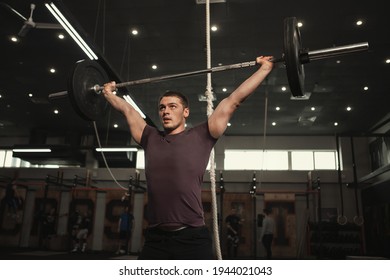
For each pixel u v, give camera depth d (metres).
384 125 9.58
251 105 8.77
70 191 10.80
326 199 10.30
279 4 5.07
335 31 5.69
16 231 10.46
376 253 8.91
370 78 7.25
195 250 1.25
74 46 6.29
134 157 11.20
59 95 2.09
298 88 1.52
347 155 10.74
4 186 10.66
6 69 7.26
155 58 6.65
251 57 6.53
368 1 4.97
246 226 10.09
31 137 11.12
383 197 8.59
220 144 11.20
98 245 10.30
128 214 8.76
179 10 5.25
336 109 8.95
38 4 5.07
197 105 8.73
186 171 1.29
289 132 10.95
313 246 9.71
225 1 5.00
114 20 5.51
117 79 4.81
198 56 6.54
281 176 10.50
